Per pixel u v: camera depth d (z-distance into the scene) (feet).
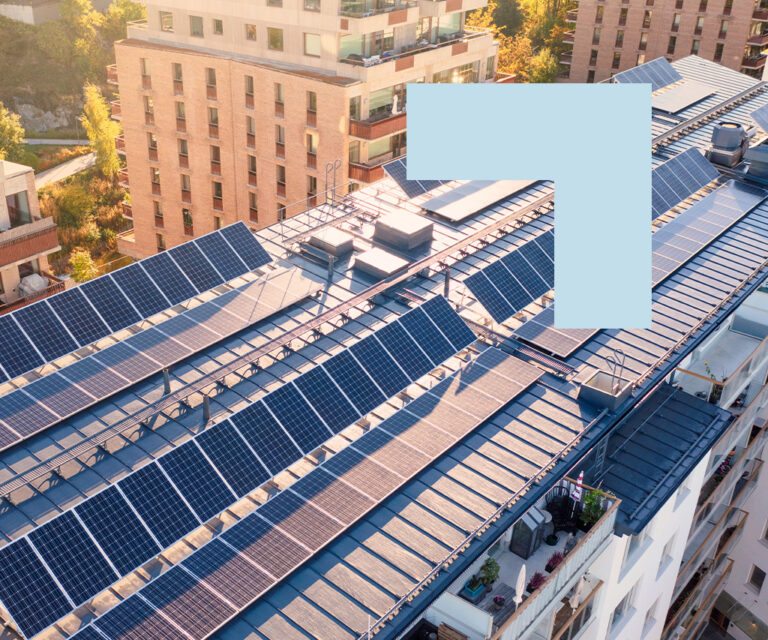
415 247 139.74
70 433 94.58
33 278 171.83
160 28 235.20
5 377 102.89
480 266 137.18
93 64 405.39
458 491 89.71
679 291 134.10
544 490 91.30
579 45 381.40
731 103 219.41
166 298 118.93
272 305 119.03
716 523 140.05
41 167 341.62
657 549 110.93
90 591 73.67
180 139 239.30
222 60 222.48
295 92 215.10
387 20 213.25
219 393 102.27
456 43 244.42
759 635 165.99
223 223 246.68
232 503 84.58
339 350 111.96
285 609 75.00
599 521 90.22
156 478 82.17
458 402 102.12
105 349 107.24
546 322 120.88
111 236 304.09
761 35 350.64
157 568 79.92
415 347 107.86
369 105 218.59
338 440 97.09
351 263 133.39
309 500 85.40
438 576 79.66
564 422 101.86
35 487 86.89
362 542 82.38
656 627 126.82
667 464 104.22
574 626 96.73
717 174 175.52
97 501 78.38
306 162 221.87
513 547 90.27
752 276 138.92
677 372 126.00
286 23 214.69
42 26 397.19
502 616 81.35
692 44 356.79
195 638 70.28
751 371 134.62
